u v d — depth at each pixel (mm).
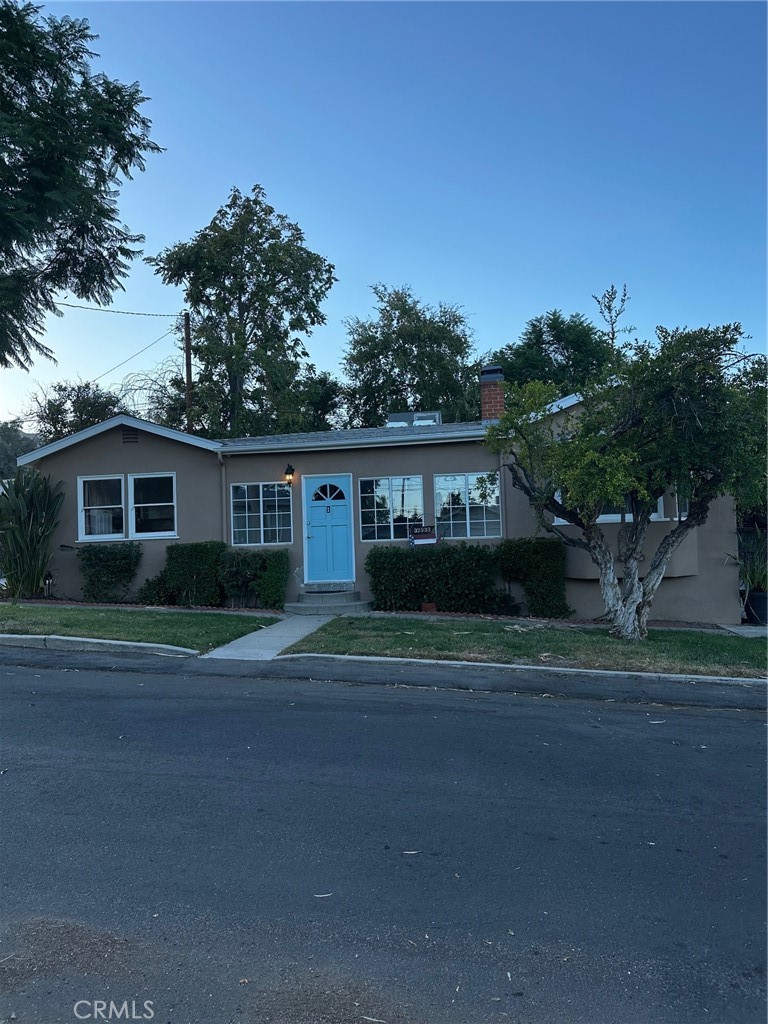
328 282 34281
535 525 14750
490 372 17297
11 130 14555
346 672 9234
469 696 8281
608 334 11219
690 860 4391
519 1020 2986
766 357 10391
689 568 14070
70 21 16766
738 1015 3031
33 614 12539
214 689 8344
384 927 3625
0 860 4258
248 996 3104
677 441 10445
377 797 5266
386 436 15422
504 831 4754
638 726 7250
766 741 6809
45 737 6457
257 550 15203
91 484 16266
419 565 14422
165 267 32250
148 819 4828
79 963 3309
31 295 18734
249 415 32375
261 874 4129
